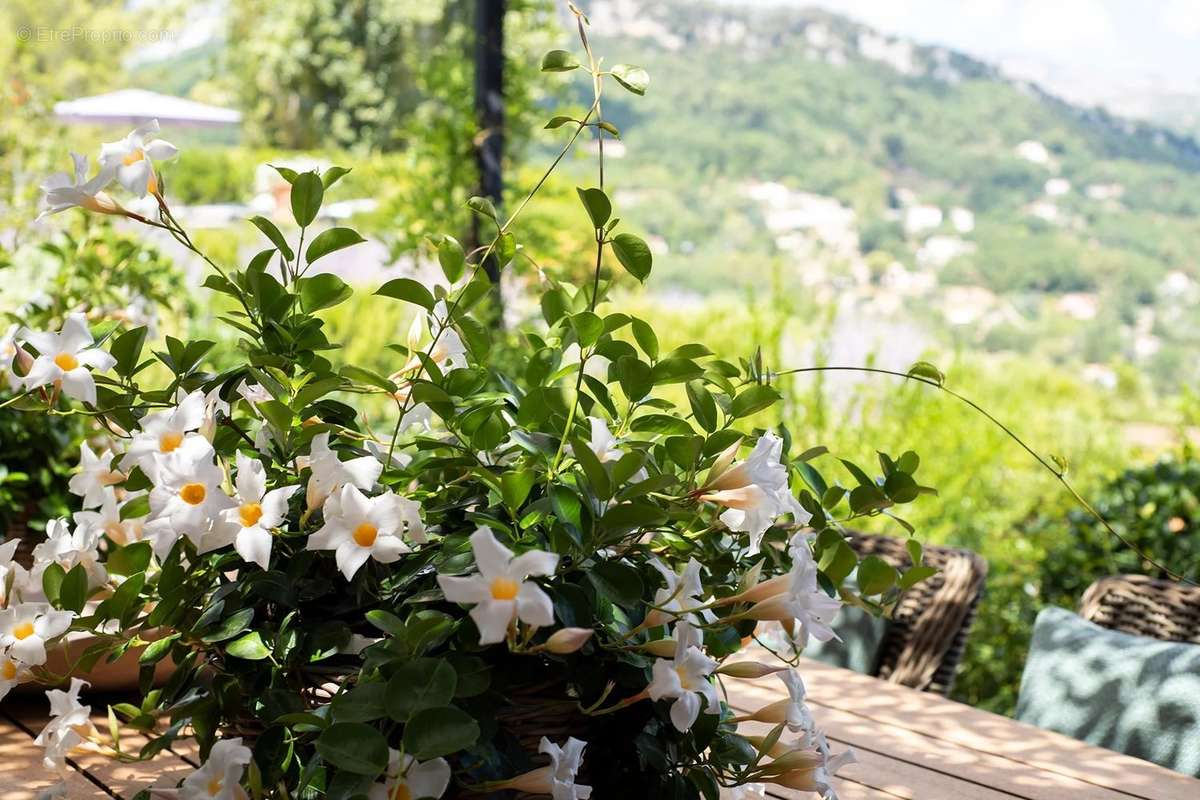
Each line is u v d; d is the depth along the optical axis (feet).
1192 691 5.75
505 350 12.76
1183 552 10.07
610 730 3.10
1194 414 13.48
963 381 17.29
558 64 3.19
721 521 3.28
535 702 3.02
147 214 3.29
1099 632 6.29
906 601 7.17
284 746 3.02
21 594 3.59
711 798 3.16
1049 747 5.18
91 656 3.48
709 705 2.95
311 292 3.33
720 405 3.51
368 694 2.72
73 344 3.30
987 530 13.09
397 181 16.11
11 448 6.79
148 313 8.24
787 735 4.98
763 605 3.00
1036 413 17.87
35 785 4.21
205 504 2.98
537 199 16.83
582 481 2.93
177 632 3.28
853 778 4.74
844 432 13.29
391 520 2.97
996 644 11.90
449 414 3.20
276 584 3.06
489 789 2.85
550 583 2.91
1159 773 4.91
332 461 3.06
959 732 5.33
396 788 2.64
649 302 17.49
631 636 2.97
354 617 3.17
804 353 17.72
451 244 3.38
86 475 3.57
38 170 15.43
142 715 3.42
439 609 3.02
